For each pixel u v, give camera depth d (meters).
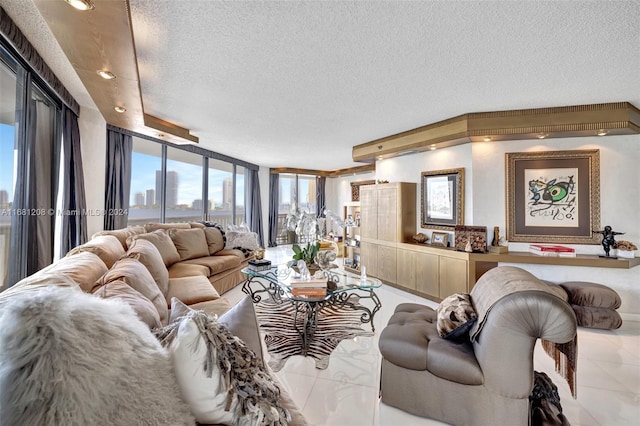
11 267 2.04
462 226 3.58
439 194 4.04
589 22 1.69
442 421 1.65
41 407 0.58
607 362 2.30
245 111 3.34
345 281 3.00
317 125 3.89
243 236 4.90
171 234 3.98
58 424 0.58
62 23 1.48
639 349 2.51
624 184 3.22
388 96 2.85
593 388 1.97
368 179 8.16
